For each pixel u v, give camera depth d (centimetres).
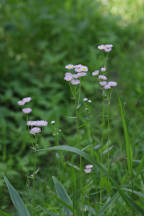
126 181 105
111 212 95
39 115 158
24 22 221
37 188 112
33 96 174
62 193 91
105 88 91
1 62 191
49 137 147
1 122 152
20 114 158
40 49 217
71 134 153
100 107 152
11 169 128
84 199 96
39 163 135
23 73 186
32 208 91
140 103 160
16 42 215
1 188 116
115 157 120
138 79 188
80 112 96
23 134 142
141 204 90
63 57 209
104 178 93
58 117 158
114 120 146
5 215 85
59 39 224
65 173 121
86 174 100
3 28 207
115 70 202
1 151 142
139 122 146
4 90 178
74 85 90
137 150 117
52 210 100
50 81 191
